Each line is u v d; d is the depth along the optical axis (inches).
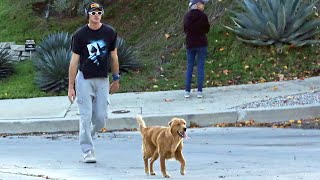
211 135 773.3
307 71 1055.0
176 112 856.3
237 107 868.0
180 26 1229.1
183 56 1145.4
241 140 733.3
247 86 1010.7
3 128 854.5
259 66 1079.0
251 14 1119.0
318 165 561.9
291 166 560.4
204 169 558.9
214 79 1059.3
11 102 1001.5
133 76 1096.8
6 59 1160.2
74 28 1326.3
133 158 641.0
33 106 957.2
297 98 892.6
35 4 1433.3
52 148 729.6
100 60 599.5
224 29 1171.9
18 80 1132.5
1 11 1446.9
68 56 1082.7
